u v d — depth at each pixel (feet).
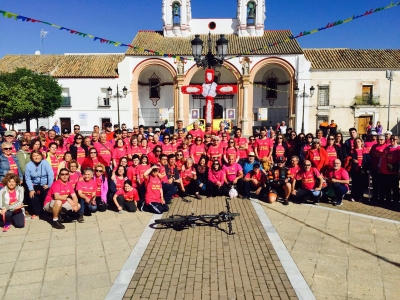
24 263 18.30
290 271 17.15
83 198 25.31
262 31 95.55
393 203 29.81
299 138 36.58
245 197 31.53
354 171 30.40
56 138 30.42
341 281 16.34
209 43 40.32
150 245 20.44
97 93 90.48
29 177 25.61
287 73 87.97
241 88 87.66
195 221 24.12
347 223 24.38
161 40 94.73
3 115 70.28
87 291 15.53
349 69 86.43
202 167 32.55
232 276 16.72
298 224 24.18
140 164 28.81
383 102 87.10
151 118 99.81
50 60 97.25
